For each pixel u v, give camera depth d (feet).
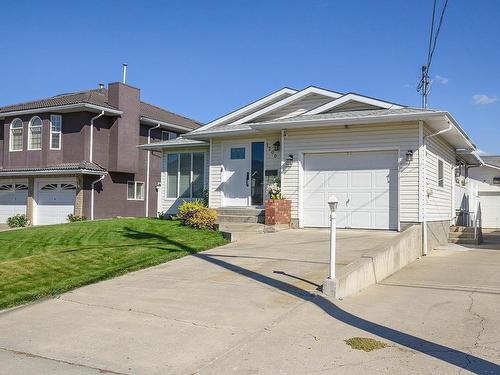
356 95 49.73
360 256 31.27
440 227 52.26
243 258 34.73
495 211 94.53
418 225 44.09
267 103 58.08
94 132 82.64
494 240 59.93
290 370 16.30
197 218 50.55
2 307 24.11
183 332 20.17
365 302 24.90
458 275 32.94
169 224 54.03
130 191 89.56
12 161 86.43
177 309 23.30
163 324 21.24
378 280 30.60
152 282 28.78
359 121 45.73
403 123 46.11
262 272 30.19
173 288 27.25
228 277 29.32
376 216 47.37
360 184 48.32
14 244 44.78
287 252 36.37
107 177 84.69
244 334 19.75
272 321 21.27
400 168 46.03
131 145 87.10
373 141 47.44
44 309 23.91
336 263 32.01
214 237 44.04
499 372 16.02
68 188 82.23
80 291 27.02
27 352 18.53
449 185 58.34
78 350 18.60
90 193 81.61
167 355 17.88
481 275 32.91
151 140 94.07
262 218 50.72
